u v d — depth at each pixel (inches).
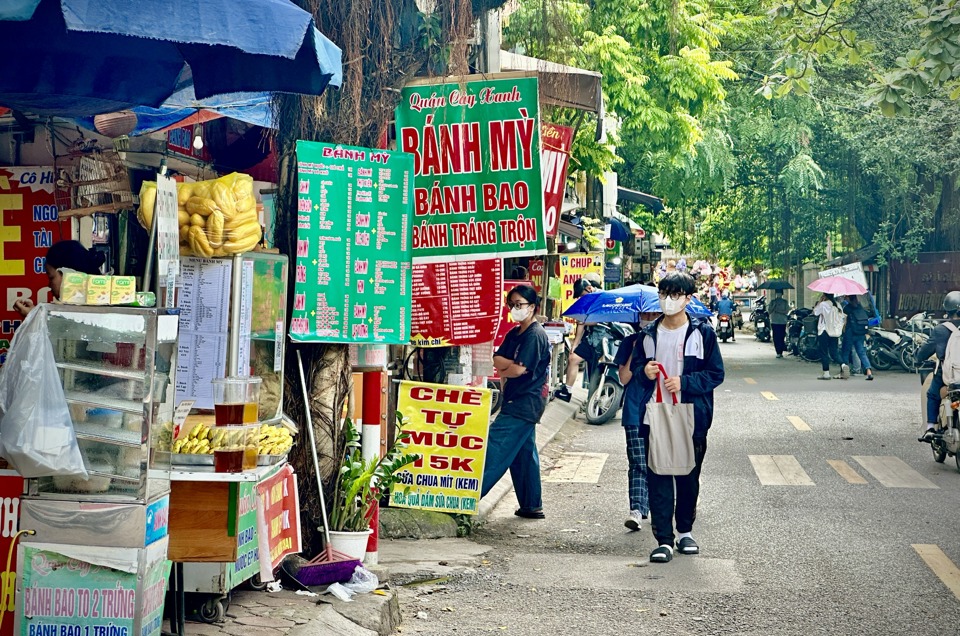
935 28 449.7
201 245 224.5
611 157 692.1
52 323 174.9
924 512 371.9
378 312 264.8
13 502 182.4
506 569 297.4
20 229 263.1
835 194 1342.3
